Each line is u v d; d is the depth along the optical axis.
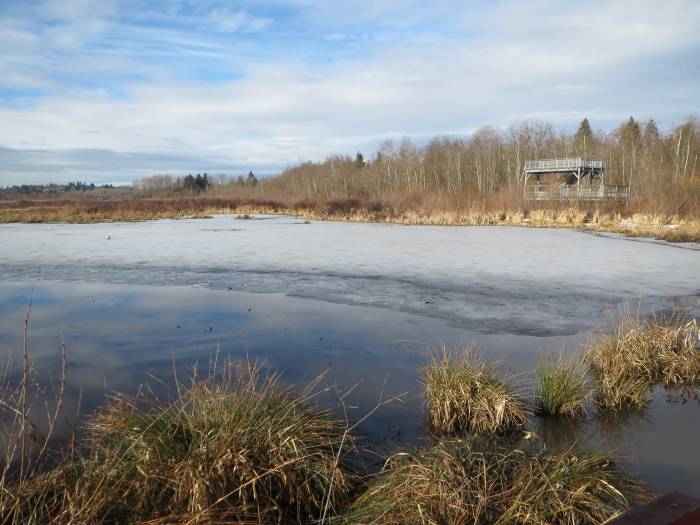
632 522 2.17
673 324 8.66
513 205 38.50
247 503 3.44
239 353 7.32
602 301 10.47
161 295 11.16
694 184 34.38
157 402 5.14
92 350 7.43
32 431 3.50
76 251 18.31
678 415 5.57
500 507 3.35
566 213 34.19
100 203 55.41
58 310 9.84
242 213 49.19
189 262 15.62
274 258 16.45
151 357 7.12
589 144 65.00
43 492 3.19
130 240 22.31
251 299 10.75
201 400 4.27
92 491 3.28
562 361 6.77
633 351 6.86
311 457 3.92
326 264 15.19
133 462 3.57
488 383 5.50
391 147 74.94
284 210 50.00
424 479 3.55
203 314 9.52
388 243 20.97
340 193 70.19
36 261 15.84
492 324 8.83
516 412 5.25
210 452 3.62
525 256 16.86
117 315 9.45
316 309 9.89
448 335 8.20
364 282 12.45
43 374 6.45
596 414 5.59
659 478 4.24
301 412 4.47
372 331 8.40
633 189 39.53
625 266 14.77
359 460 4.35
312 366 6.80
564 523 3.30
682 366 6.68
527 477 3.62
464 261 15.73
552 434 5.07
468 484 3.45
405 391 5.97
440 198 42.69
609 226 28.70
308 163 94.94
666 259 16.14
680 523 2.01
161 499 3.42
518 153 58.31
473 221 32.94
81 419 5.03
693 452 4.70
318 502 3.69
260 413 4.14
